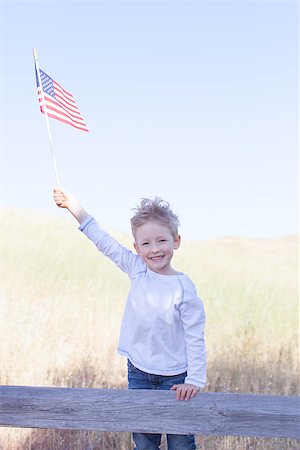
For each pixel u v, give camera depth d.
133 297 2.82
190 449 2.80
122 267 2.93
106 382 5.92
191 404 2.46
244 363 6.60
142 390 2.53
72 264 12.09
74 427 2.52
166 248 2.76
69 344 6.98
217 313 9.54
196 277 13.29
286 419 2.38
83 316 8.08
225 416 2.42
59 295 9.49
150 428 2.47
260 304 10.27
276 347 7.79
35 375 5.77
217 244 25.08
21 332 6.68
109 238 2.97
